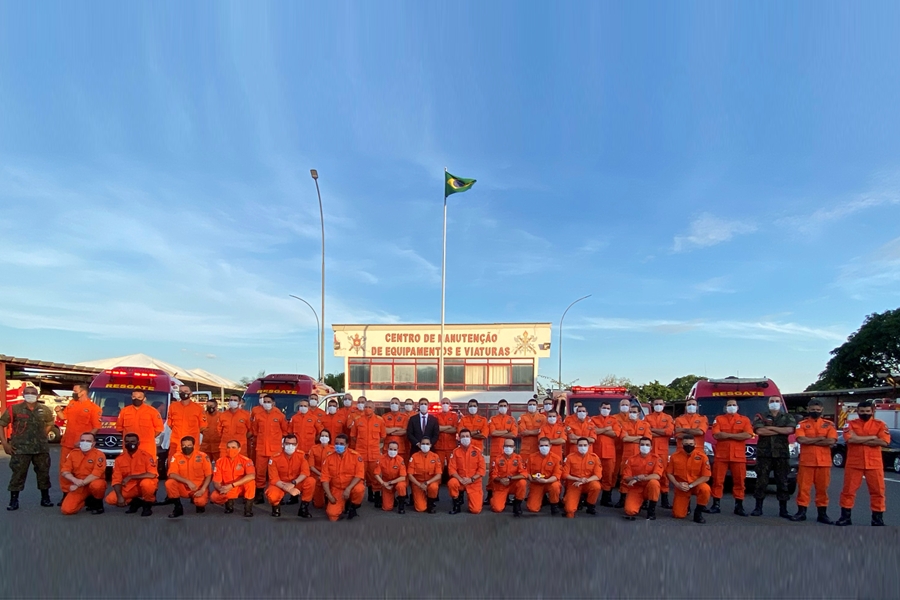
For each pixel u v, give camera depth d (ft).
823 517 30.96
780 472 32.73
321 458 33.14
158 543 25.07
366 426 36.45
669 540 26.25
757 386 45.65
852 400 123.34
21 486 32.24
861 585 20.62
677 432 37.14
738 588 20.15
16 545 24.57
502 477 33.01
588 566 22.29
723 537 26.84
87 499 31.99
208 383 116.67
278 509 31.78
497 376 111.45
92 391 46.39
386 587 19.85
